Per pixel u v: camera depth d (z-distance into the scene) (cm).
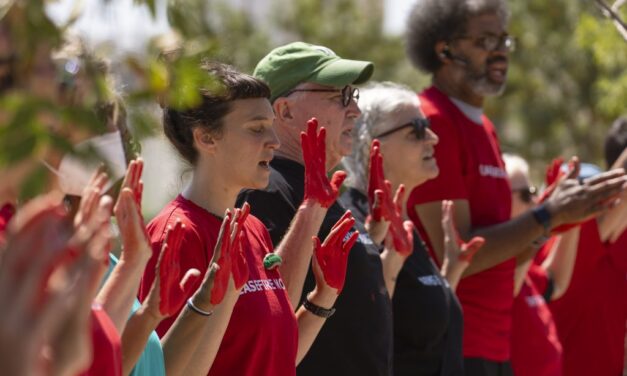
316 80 833
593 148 2544
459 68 1118
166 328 678
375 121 936
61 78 362
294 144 838
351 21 2647
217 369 671
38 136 333
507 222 1056
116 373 510
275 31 2622
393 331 902
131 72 371
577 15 2489
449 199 1040
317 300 745
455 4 1120
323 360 781
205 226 693
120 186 551
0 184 346
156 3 373
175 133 714
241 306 672
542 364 1223
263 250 720
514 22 2516
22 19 349
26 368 322
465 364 1043
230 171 707
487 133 1117
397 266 849
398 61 2591
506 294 1086
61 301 334
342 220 738
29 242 337
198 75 380
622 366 1339
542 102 2538
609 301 1329
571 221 1050
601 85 2141
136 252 539
